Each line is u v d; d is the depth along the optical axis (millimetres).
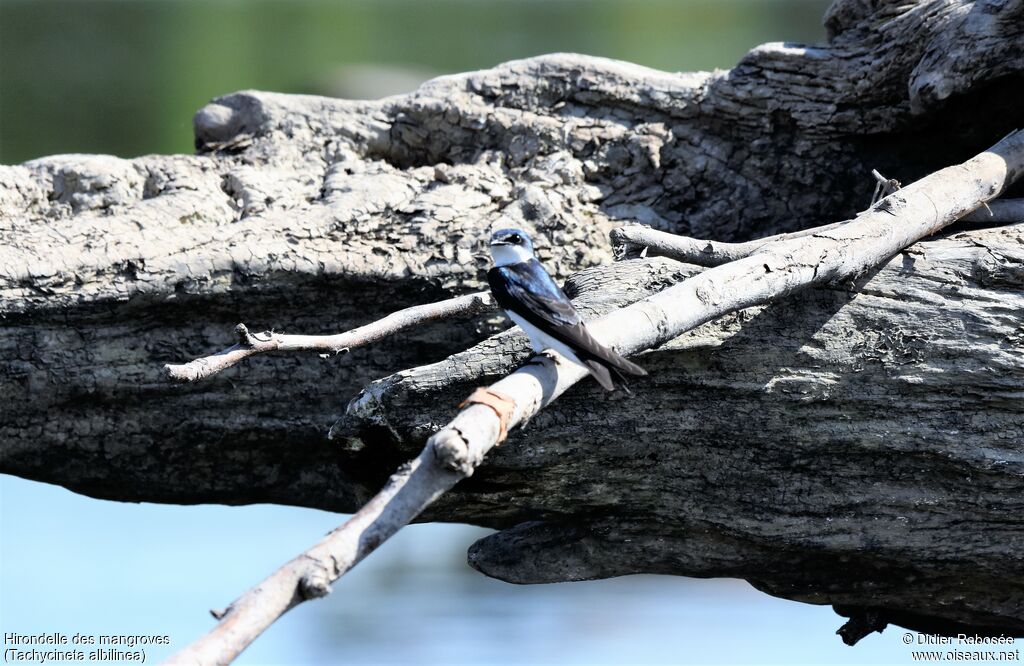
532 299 8945
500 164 13055
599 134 12922
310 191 12734
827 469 10391
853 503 10359
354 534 7152
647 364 10094
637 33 46969
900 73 12031
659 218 12672
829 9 12992
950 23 11422
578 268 12094
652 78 13086
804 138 12648
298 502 12859
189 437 11984
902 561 10609
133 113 33156
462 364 9812
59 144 31969
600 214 12586
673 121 12984
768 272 9375
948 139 12336
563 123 13031
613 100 13086
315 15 51844
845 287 10266
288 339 8859
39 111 32812
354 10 53969
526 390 8172
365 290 11773
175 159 12961
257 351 8656
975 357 9992
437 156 13430
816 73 12422
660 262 10625
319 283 11633
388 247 11836
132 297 11141
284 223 11750
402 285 11766
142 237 11406
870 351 10125
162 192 12562
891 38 12047
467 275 11758
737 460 10438
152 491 12523
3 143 31219
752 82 12633
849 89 12289
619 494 10633
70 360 11305
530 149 12992
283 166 13109
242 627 6645
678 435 10312
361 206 12031
